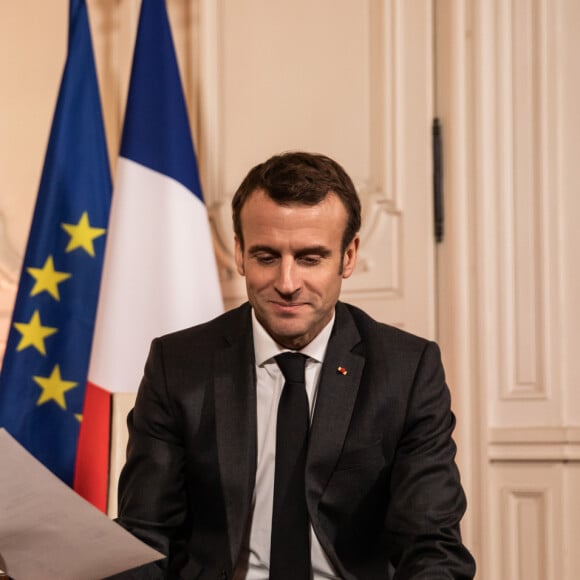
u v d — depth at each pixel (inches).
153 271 338.6
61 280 343.9
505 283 349.7
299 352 208.5
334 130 377.7
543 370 343.3
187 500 210.7
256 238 193.3
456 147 356.8
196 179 354.6
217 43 396.2
